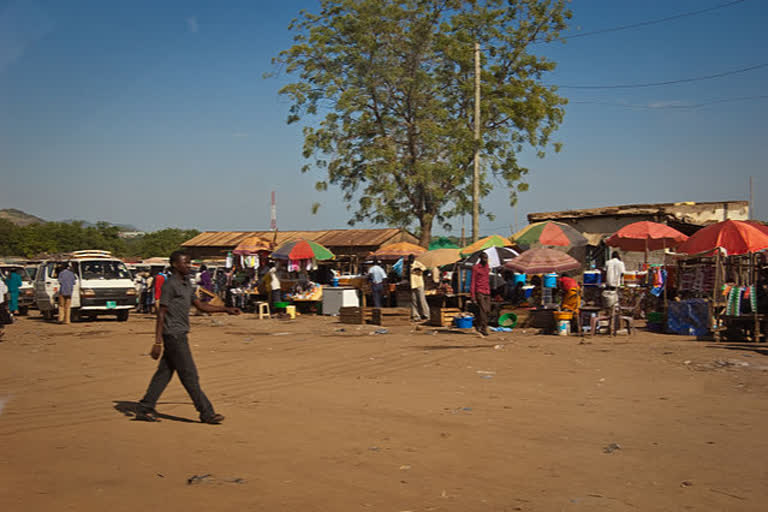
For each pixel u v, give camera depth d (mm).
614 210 25984
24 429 7168
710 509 4562
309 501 4727
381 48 37906
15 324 22703
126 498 4738
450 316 19781
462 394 9148
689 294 18406
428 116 37781
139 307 29875
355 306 22609
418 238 44719
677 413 7734
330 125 37438
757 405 8125
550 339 15961
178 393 9578
